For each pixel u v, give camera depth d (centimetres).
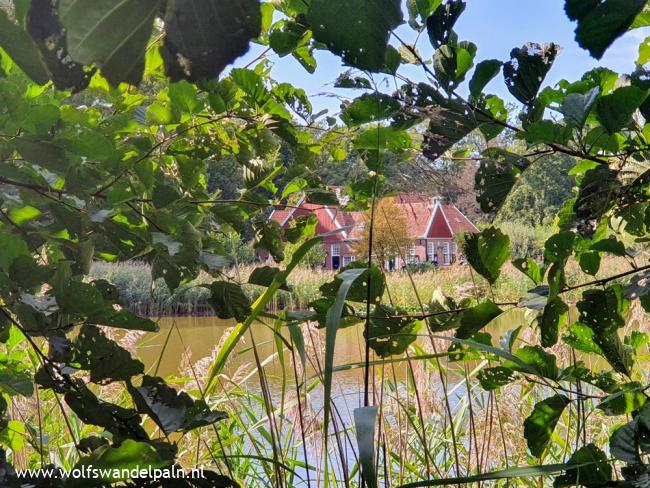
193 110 125
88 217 101
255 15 24
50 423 261
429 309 127
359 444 88
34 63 32
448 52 97
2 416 110
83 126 109
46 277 88
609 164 110
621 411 119
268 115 134
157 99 138
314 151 144
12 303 89
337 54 29
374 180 117
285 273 110
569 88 115
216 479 97
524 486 218
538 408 121
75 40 24
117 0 24
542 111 104
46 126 87
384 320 120
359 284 119
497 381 129
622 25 32
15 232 101
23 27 32
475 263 117
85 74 27
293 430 226
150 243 109
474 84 100
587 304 116
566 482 113
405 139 108
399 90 98
